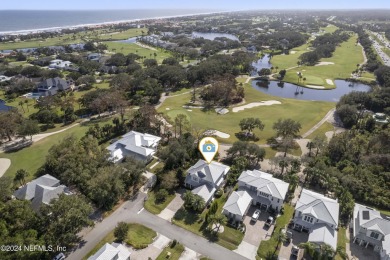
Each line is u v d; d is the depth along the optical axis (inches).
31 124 3855.8
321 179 2952.8
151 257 2132.1
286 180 2925.7
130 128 4190.5
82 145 3312.0
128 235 2316.7
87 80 6392.7
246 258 2151.8
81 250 2177.7
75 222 2175.2
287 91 6683.1
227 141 3971.5
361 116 4579.2
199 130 4180.6
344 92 6643.7
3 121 3823.8
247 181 2790.4
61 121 4591.5
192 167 2999.5
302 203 2484.0
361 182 2878.9
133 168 2925.7
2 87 6161.4
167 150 3213.6
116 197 2659.9
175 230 2400.3
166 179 2859.3
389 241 2144.4
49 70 7071.9
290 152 3686.0
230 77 6402.6
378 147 3521.2
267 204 2615.7
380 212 2647.6
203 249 2219.5
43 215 2178.9
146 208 2645.2
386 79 6614.2
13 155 3531.0
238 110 5177.2
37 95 5851.4
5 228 1980.8
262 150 3329.2
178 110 5054.1
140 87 5856.3
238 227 2416.3
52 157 3048.7
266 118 4822.8
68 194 2620.6
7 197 2487.7
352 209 2551.7
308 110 5211.6
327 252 2047.2
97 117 4756.4
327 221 2316.7
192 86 6545.3
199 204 2529.5
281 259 2138.3
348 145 3533.5
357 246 2293.3
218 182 2891.2
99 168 2906.0
